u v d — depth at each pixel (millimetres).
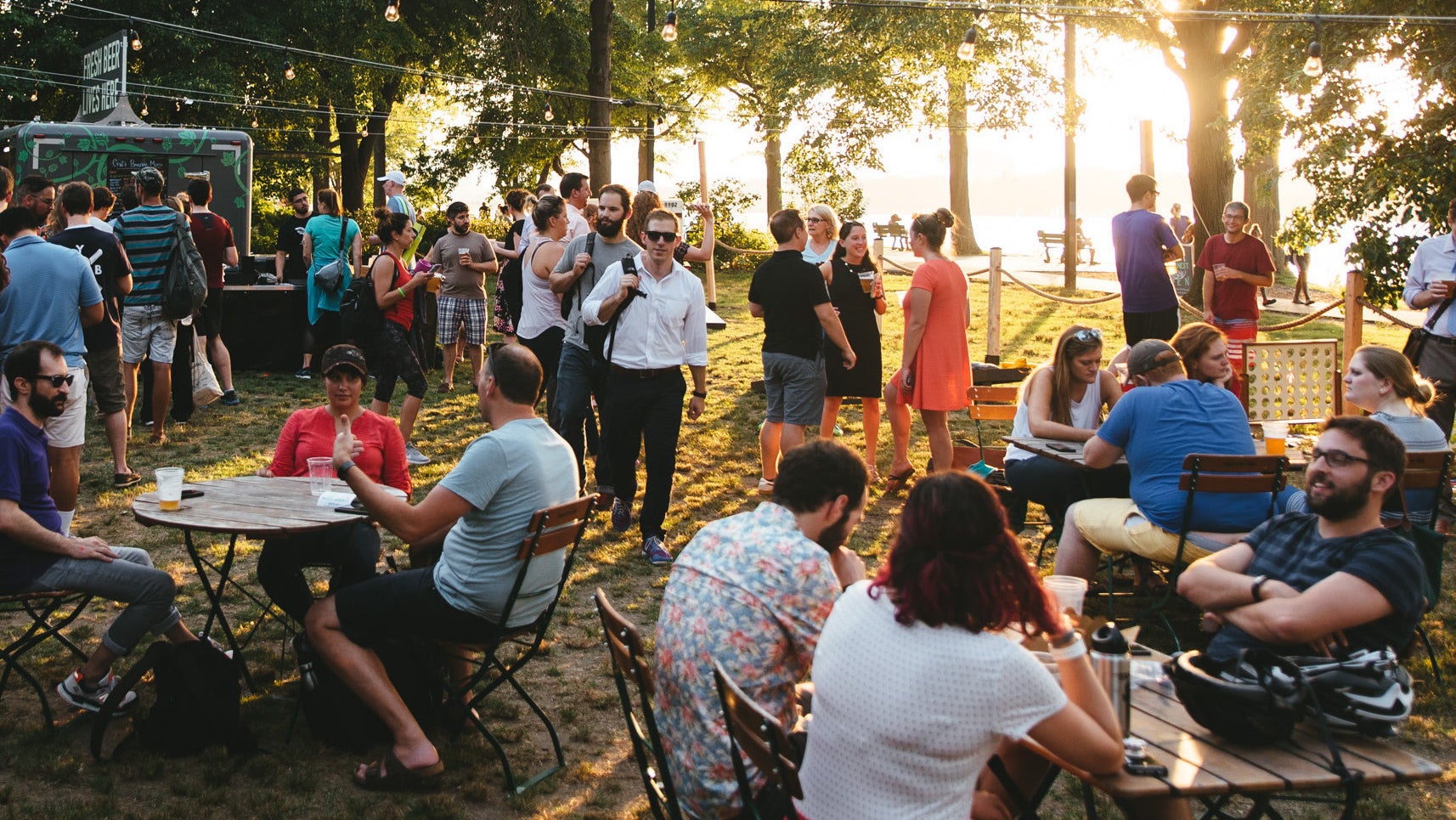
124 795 3928
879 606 2604
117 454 7488
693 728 3109
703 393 6656
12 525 4164
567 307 7004
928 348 7398
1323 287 27219
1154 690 3223
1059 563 5398
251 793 3973
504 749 4367
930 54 26219
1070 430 5855
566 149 32094
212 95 24469
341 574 4723
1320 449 3469
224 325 11539
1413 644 3438
